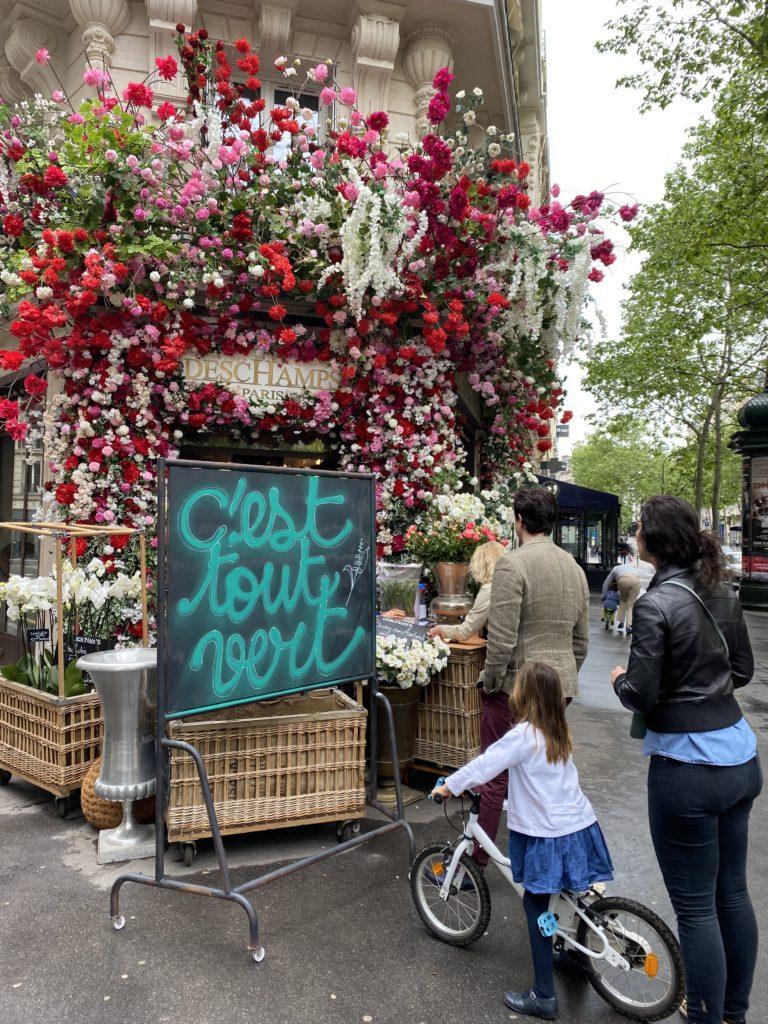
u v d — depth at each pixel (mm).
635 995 2602
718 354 23547
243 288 5699
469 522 5082
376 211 5043
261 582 3275
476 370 6934
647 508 2484
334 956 2836
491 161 5891
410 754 4520
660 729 2307
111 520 5340
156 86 6656
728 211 13117
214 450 6246
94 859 3645
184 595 3002
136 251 5023
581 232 5816
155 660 3709
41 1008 2496
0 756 4441
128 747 3641
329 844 3836
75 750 4098
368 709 4582
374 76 7441
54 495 5449
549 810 2533
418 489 6328
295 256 5762
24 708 4281
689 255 14445
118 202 5160
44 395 6121
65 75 7047
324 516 3541
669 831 2271
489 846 2783
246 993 2598
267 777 3631
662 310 22828
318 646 3514
